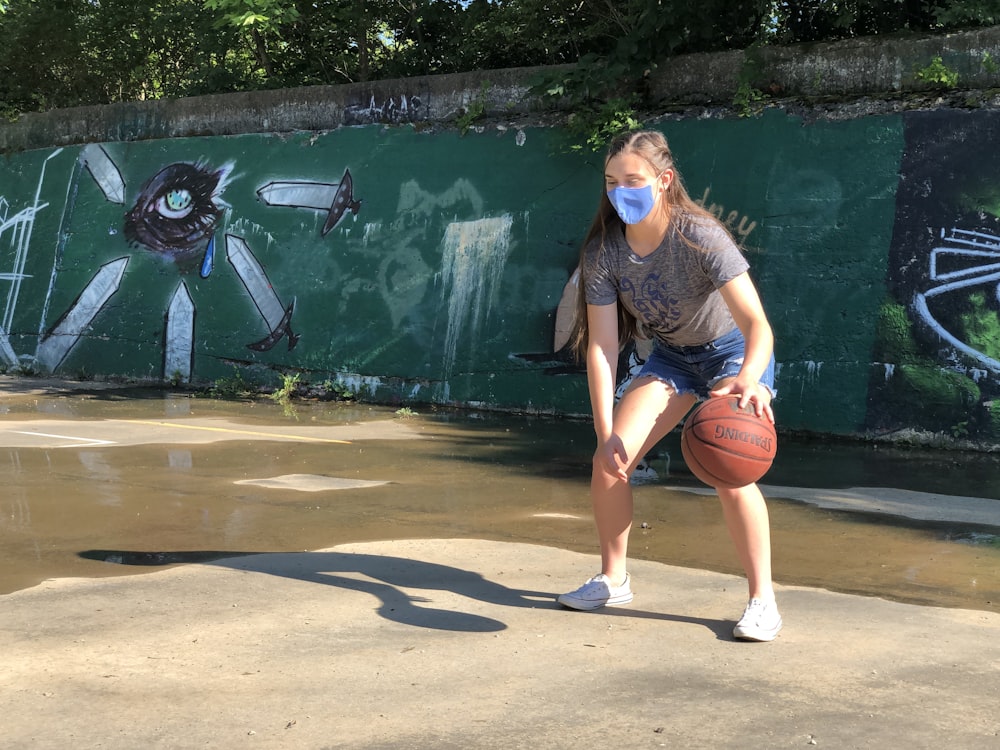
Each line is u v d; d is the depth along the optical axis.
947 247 8.43
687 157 9.68
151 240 13.34
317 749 2.57
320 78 14.01
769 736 2.65
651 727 2.71
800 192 9.12
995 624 3.69
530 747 2.58
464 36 12.42
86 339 13.80
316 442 8.42
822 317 8.99
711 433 3.31
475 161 10.96
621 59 9.94
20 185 14.56
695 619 3.70
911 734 2.67
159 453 7.71
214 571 4.35
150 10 14.20
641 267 3.54
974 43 8.45
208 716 2.77
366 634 3.49
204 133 13.01
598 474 3.75
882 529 5.43
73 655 3.25
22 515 5.53
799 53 9.23
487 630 3.55
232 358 12.62
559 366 10.38
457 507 5.87
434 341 11.21
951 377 8.41
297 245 12.21
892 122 8.70
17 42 15.01
